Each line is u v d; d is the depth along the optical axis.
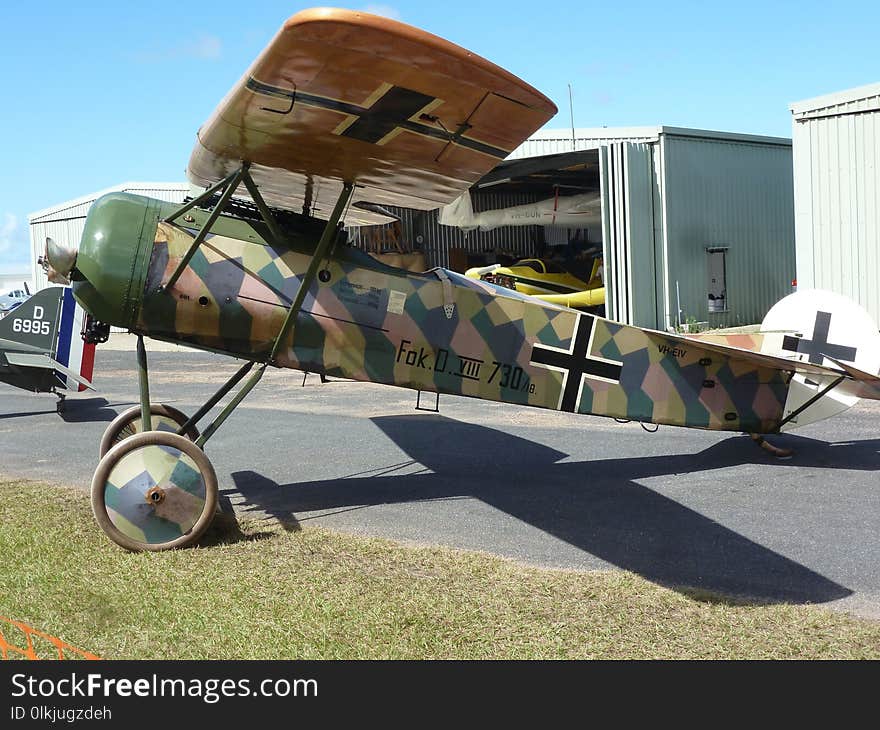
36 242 41.66
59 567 4.57
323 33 3.44
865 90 15.63
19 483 6.95
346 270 5.77
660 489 6.52
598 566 4.72
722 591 4.28
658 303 20.70
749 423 7.18
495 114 4.20
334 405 11.38
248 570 4.60
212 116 4.64
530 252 31.25
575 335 6.47
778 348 7.38
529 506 6.12
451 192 5.67
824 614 3.93
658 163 20.56
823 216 16.56
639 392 6.73
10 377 10.66
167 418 6.59
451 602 4.11
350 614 3.94
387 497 6.46
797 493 6.25
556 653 3.54
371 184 5.57
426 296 5.98
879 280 15.84
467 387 6.18
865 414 9.62
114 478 4.91
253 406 11.37
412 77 3.80
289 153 4.99
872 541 5.05
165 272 5.28
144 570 4.55
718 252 22.05
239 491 6.69
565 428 9.39
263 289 5.52
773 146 23.53
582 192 28.25
